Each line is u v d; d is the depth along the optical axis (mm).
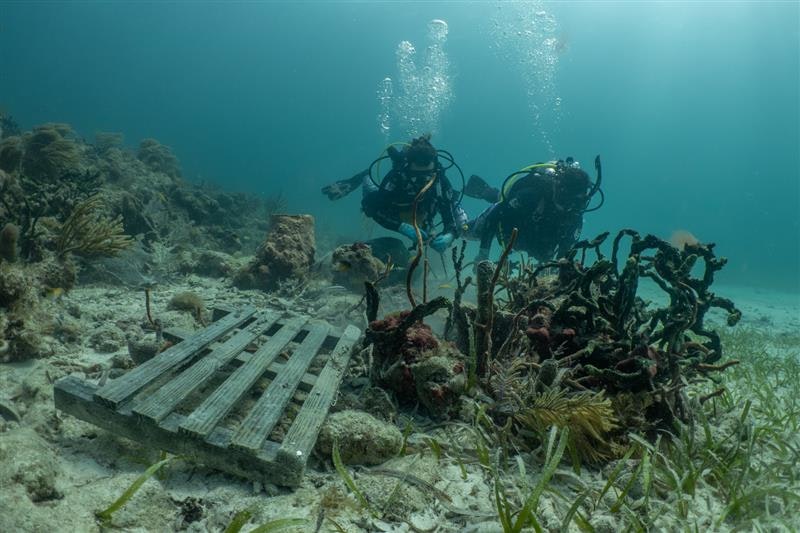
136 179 10953
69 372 3232
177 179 15211
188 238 9883
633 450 2486
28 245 5094
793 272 46062
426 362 2818
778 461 2684
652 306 10148
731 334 8203
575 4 69812
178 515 1951
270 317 4039
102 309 4848
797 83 87812
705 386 4246
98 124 93812
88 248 5977
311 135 141750
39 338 3369
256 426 2309
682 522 2123
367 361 3594
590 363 3039
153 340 3879
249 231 12938
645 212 132375
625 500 2232
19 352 3279
